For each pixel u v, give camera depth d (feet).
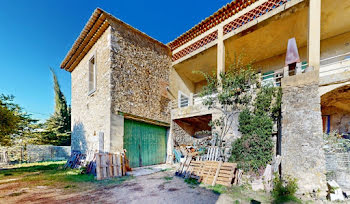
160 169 22.98
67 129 59.98
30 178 18.31
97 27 24.13
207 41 26.40
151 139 27.12
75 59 33.04
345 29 21.95
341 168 13.89
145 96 25.96
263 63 29.25
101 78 23.86
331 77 14.57
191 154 21.13
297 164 13.62
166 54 31.04
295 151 13.97
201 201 11.65
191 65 31.73
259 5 20.62
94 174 19.39
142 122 25.98
